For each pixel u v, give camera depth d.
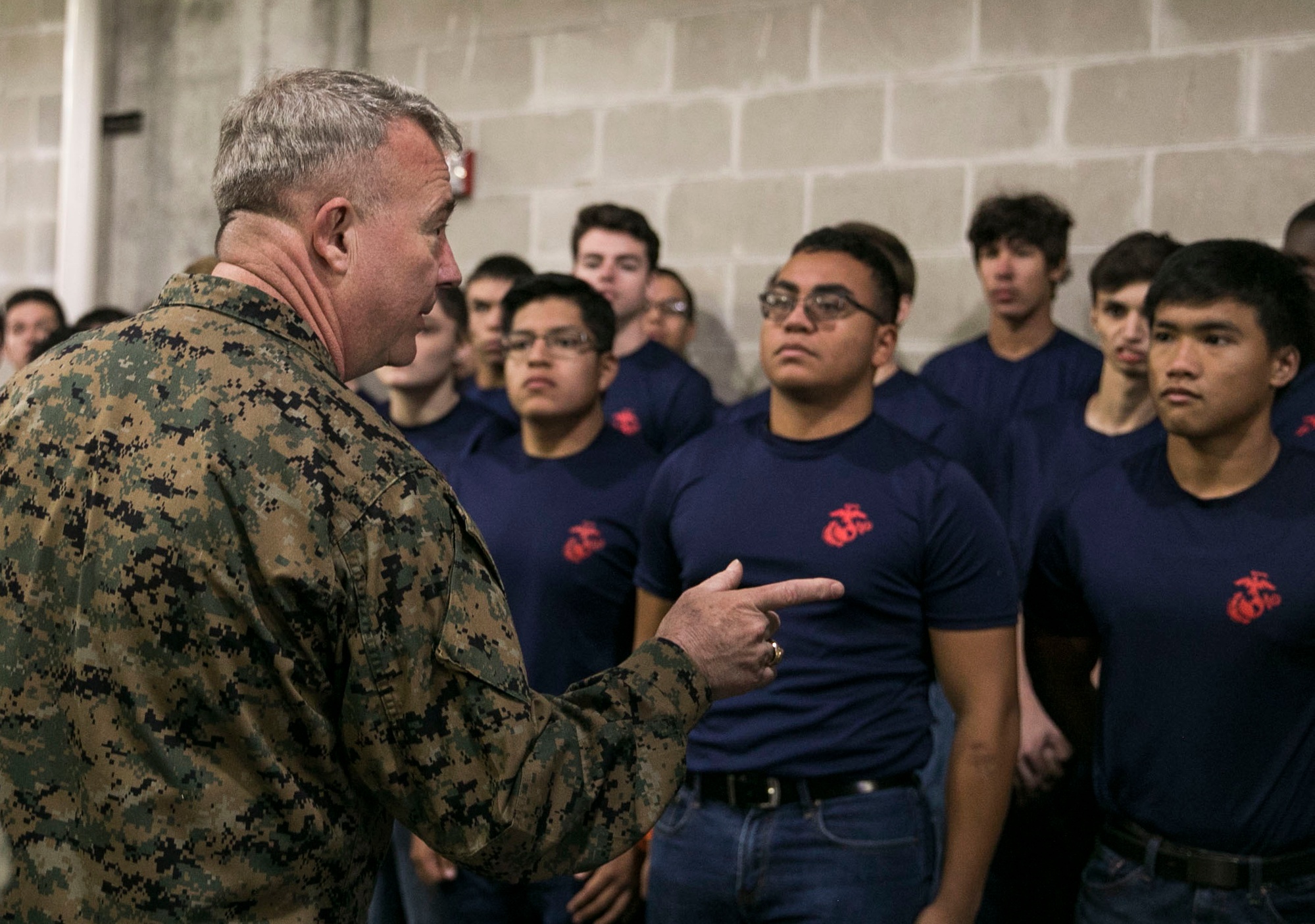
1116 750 1.74
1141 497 1.79
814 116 3.55
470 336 3.36
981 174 3.33
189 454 0.93
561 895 2.20
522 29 3.99
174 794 0.91
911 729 1.81
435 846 0.95
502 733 0.93
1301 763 1.62
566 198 3.92
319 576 0.91
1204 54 3.08
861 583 1.77
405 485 0.95
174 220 4.69
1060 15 3.24
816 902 1.73
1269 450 1.73
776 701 1.78
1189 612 1.67
